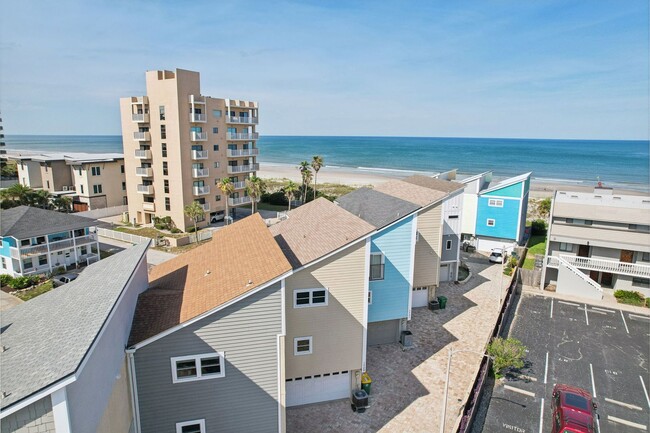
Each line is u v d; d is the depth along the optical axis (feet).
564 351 91.61
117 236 179.11
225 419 55.77
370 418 67.36
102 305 43.34
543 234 186.09
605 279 128.06
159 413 53.11
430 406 70.38
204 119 192.65
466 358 85.51
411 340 89.66
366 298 69.72
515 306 115.14
